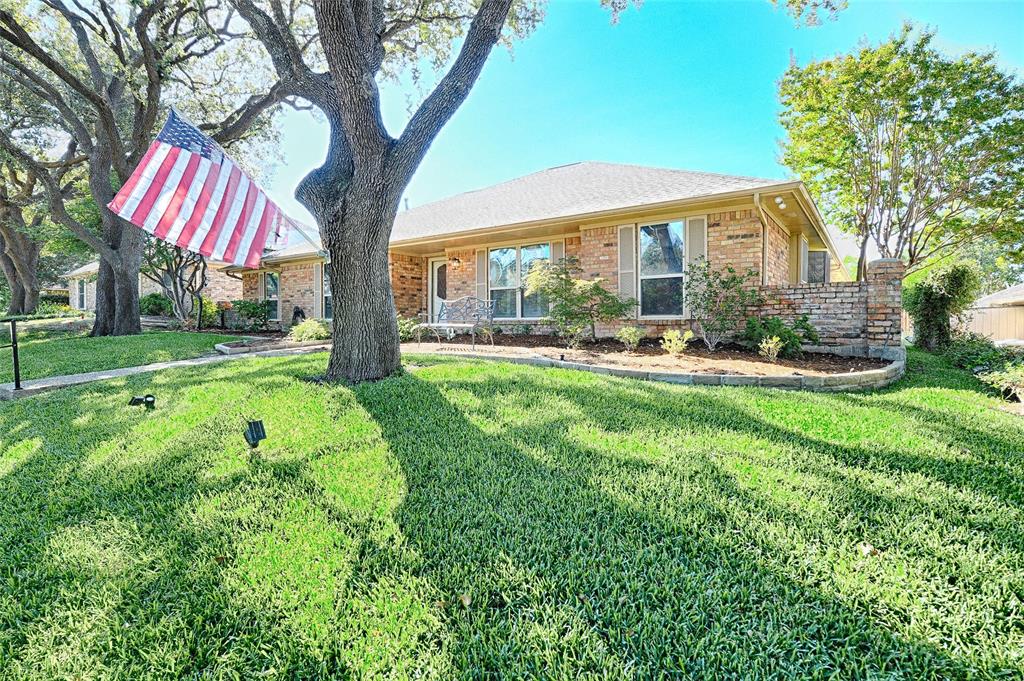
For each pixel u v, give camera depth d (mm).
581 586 1853
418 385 4941
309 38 10414
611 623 1669
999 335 15320
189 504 2609
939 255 14562
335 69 4785
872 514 2299
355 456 3182
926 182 12539
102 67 12312
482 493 2627
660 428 3664
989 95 11109
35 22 11398
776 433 3547
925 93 11469
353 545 2154
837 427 3693
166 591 1924
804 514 2309
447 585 1880
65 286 31406
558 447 3271
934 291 9344
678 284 9078
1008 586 1802
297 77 5258
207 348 9375
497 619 1697
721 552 2033
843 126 12680
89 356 8297
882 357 7062
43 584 2010
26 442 3814
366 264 5320
